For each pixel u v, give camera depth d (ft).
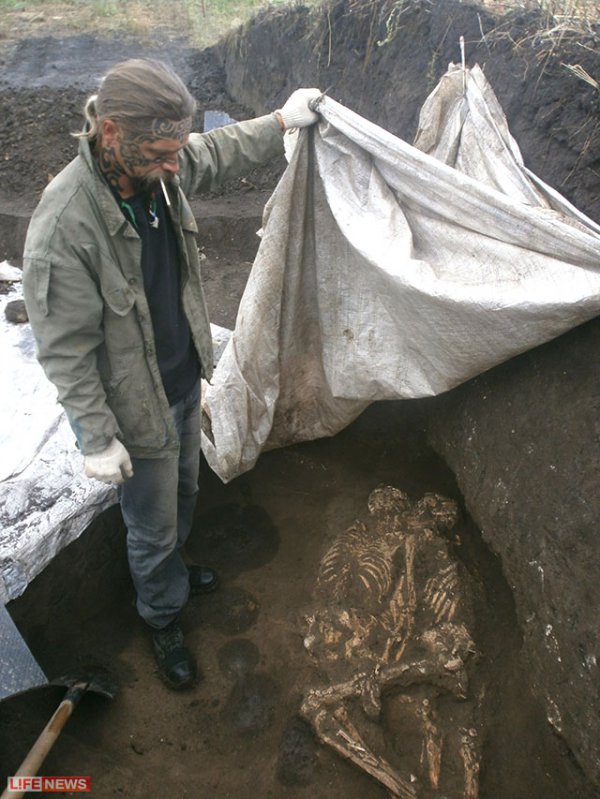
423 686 7.02
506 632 7.35
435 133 7.64
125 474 5.41
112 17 23.26
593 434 6.58
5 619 6.53
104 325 5.03
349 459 9.74
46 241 4.48
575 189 8.61
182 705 7.24
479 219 6.72
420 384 7.76
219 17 22.30
